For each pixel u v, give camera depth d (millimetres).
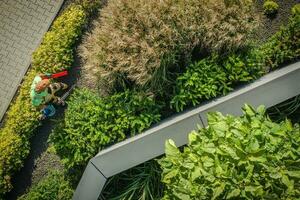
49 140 7328
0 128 8109
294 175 4312
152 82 6477
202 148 4633
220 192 4289
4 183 7516
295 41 6781
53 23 8000
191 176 4574
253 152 4309
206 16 6371
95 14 7859
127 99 6785
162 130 6113
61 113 7875
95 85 7363
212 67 6578
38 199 7332
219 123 4715
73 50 7852
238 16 6371
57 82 7754
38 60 7656
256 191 4215
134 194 6609
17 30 8250
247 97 5945
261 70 6840
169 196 5027
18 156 7625
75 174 7551
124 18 6477
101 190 6266
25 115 7598
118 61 6371
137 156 6160
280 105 6266
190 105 6895
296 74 5855
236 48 6555
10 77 8180
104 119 6875
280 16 7395
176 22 6379
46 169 7859
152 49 6195
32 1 8211
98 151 7016
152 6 6488
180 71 6902
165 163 5031
